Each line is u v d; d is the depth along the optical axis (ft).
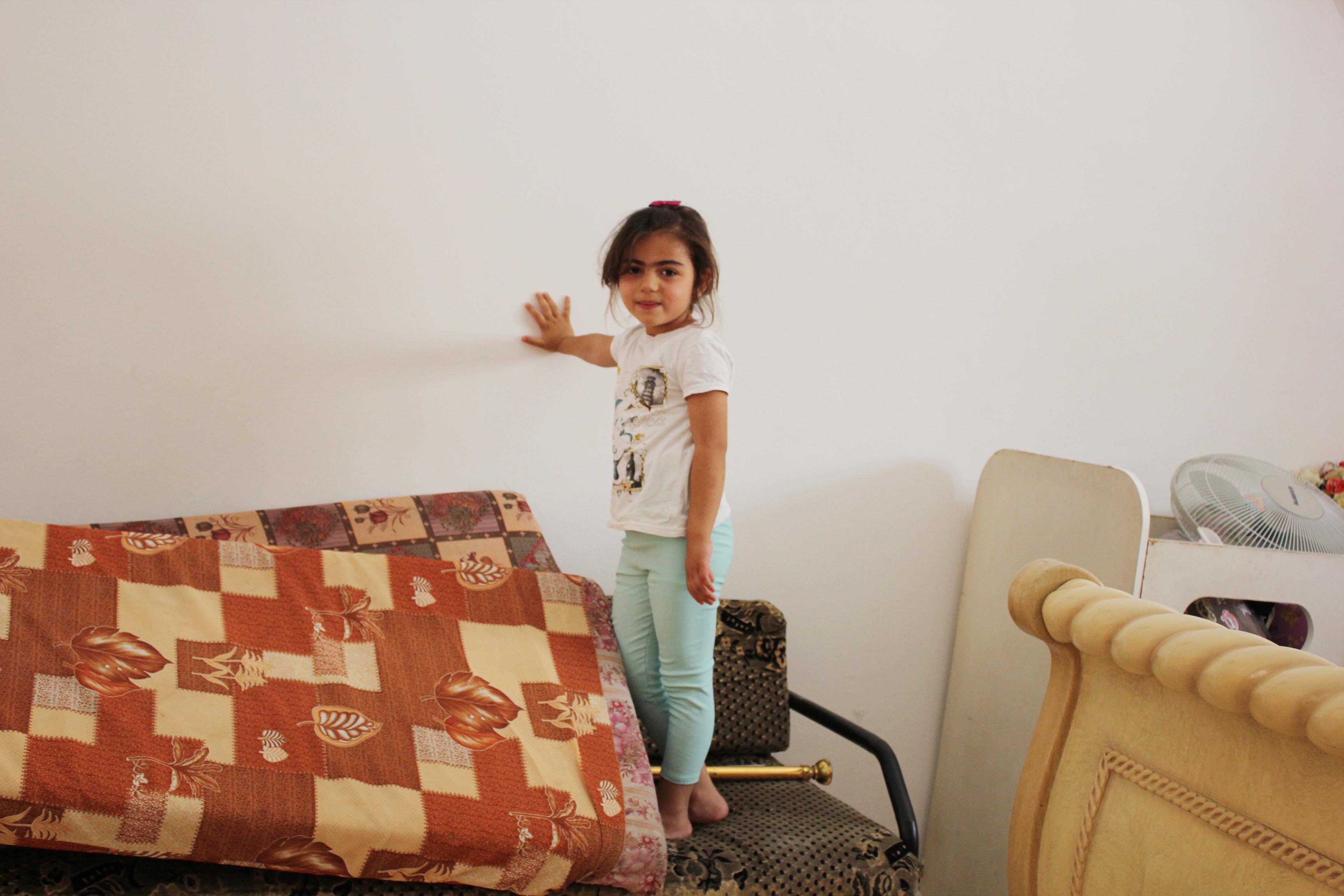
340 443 5.75
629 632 5.31
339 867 3.98
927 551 7.25
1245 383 8.11
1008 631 6.72
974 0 6.95
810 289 6.72
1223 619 6.16
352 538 5.39
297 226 5.53
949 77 6.93
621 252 4.96
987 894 6.73
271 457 5.62
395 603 5.02
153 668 4.24
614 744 4.86
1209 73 7.66
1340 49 8.04
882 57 6.74
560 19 5.96
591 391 6.28
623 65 6.12
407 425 5.88
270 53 5.39
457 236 5.86
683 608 4.96
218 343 5.45
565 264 6.11
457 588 5.23
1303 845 2.94
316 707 4.41
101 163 5.12
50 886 3.59
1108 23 7.32
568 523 6.32
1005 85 7.08
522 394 6.12
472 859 4.13
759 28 6.42
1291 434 8.32
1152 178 7.57
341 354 5.70
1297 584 5.97
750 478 6.72
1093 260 7.48
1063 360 7.49
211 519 5.18
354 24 5.54
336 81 5.53
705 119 6.35
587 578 5.87
